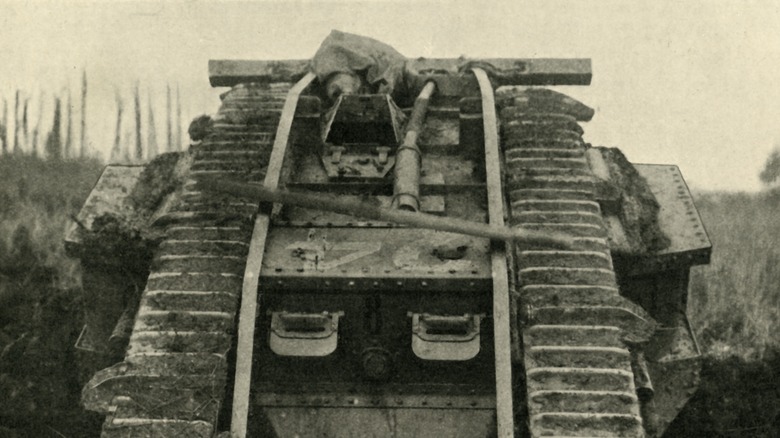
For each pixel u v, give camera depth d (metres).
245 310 6.32
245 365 6.12
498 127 8.59
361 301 6.58
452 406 6.62
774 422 9.43
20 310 11.17
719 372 10.27
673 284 8.86
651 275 8.80
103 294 8.88
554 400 5.99
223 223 7.31
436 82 8.90
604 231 7.23
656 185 9.29
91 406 6.18
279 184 7.20
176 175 8.86
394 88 8.68
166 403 6.09
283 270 6.57
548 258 6.94
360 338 6.64
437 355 6.39
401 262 6.63
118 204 8.82
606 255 7.00
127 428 5.97
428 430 6.56
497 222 6.78
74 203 13.79
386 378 6.67
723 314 11.60
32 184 14.07
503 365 6.06
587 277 6.79
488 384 6.67
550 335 6.38
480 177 7.74
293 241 6.88
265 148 8.20
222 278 6.79
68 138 15.85
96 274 8.78
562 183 7.70
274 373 6.72
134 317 8.45
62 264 12.09
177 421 6.01
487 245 6.79
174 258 7.00
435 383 6.69
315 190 7.45
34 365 10.24
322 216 7.16
